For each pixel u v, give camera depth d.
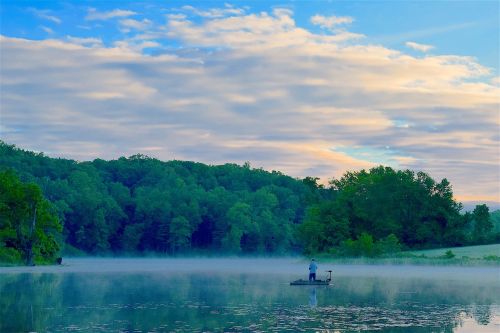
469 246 126.75
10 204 95.31
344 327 26.05
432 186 133.50
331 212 127.31
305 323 27.27
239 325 26.59
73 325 26.45
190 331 24.84
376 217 129.38
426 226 130.50
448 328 25.81
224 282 57.12
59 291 44.59
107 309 32.69
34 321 27.75
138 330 25.08
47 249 103.88
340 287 49.59
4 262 92.94
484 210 134.00
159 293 43.34
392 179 132.00
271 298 39.72
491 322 27.64
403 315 30.28
